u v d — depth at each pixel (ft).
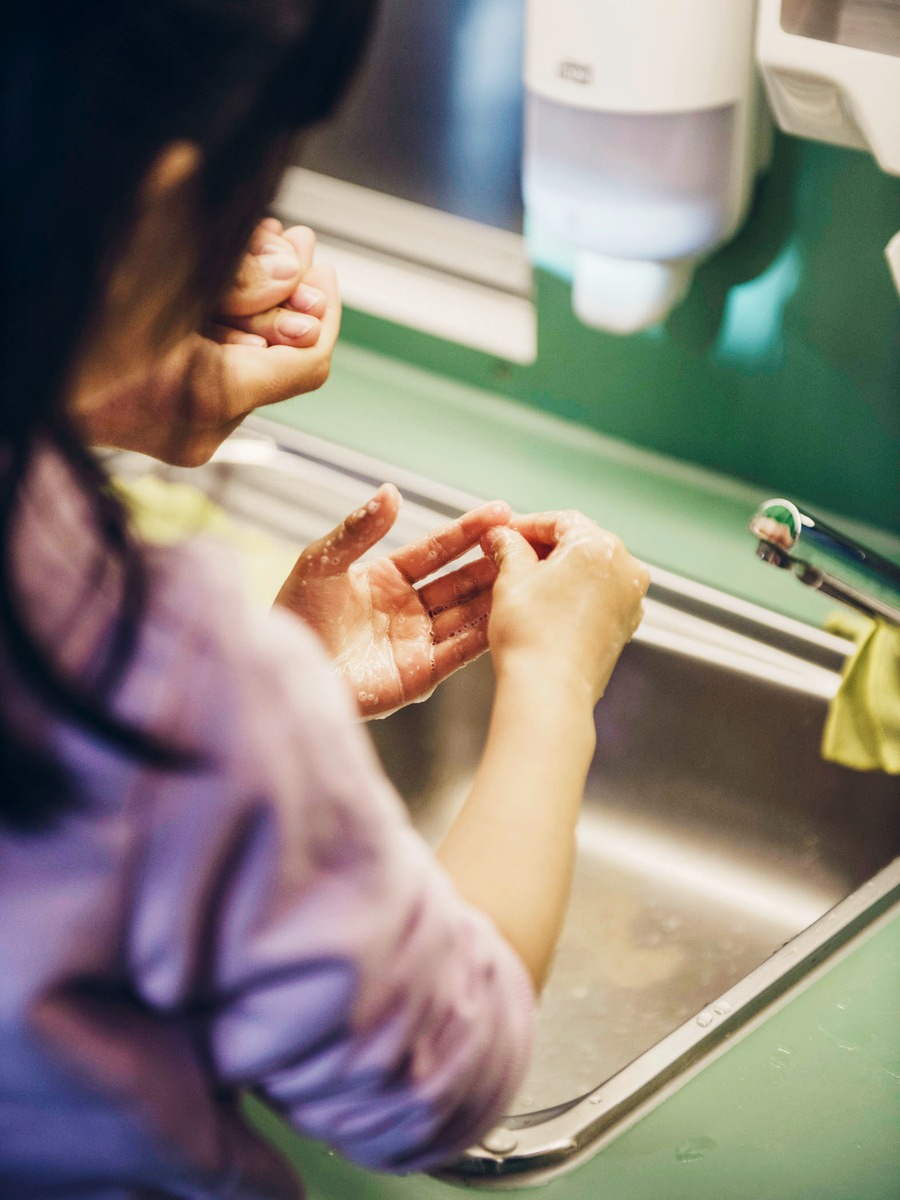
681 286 3.62
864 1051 2.41
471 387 4.46
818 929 2.65
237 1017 1.20
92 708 1.06
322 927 1.14
